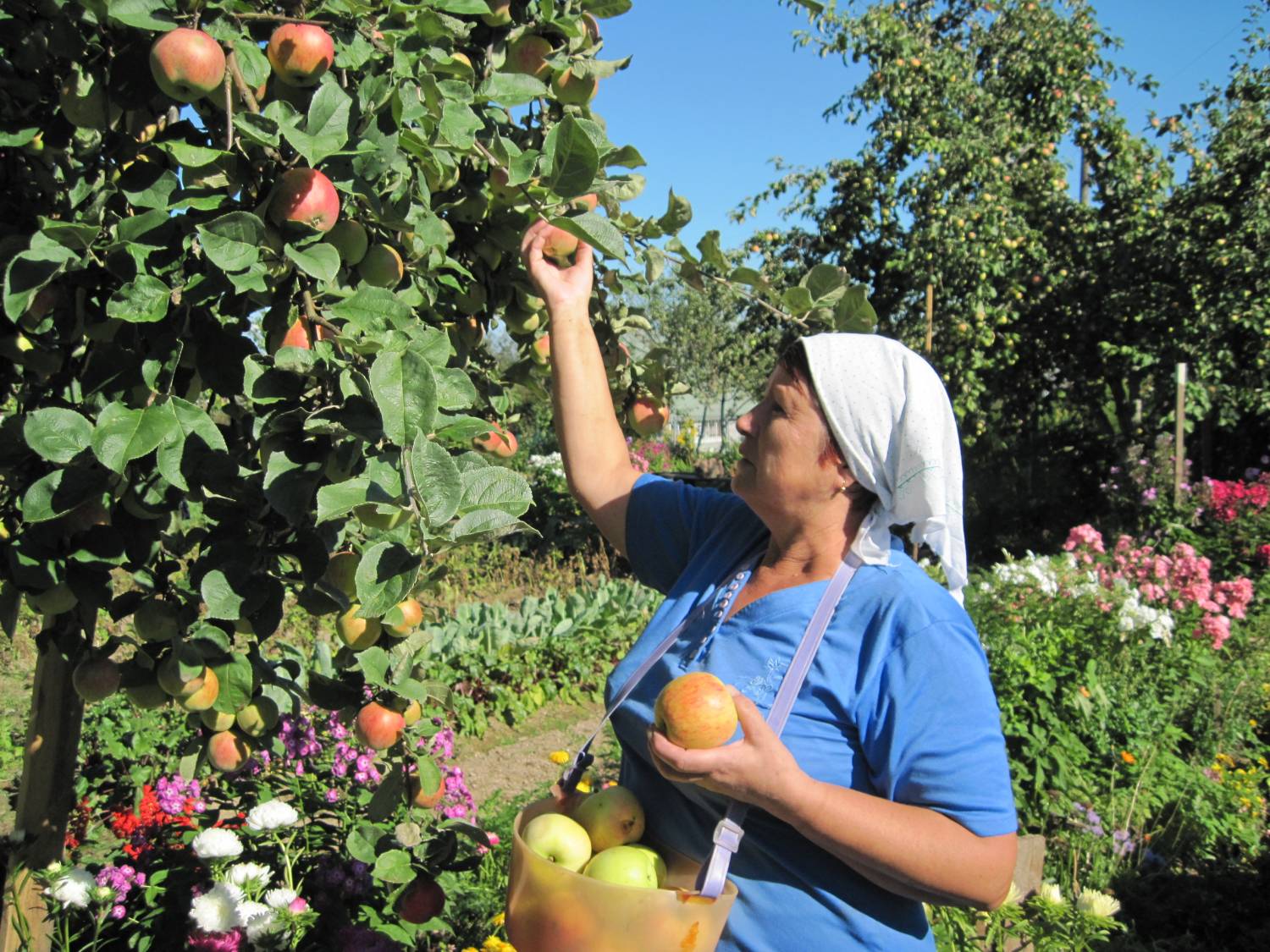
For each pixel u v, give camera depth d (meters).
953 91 10.81
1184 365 10.78
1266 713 6.27
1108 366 11.70
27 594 1.75
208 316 1.62
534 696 6.96
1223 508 10.38
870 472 1.46
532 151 1.81
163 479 1.66
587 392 1.94
